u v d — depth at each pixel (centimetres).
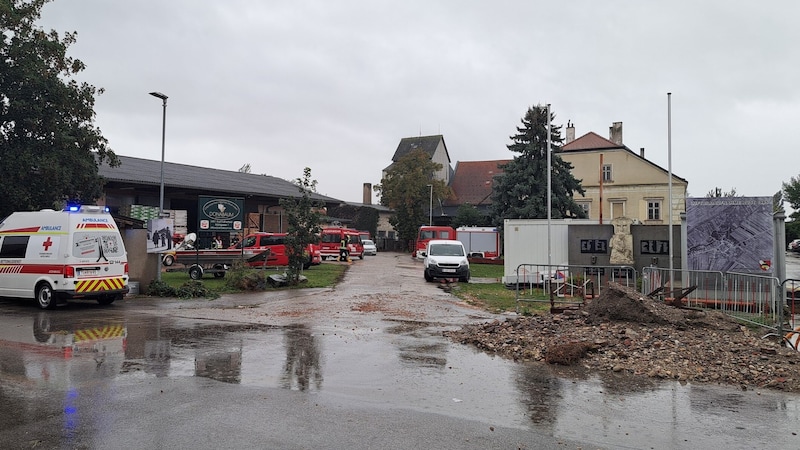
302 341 998
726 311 1266
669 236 1881
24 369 767
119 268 1503
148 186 3200
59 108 2047
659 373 768
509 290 2089
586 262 2039
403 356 880
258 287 2008
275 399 632
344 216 7056
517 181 4178
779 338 1020
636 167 5334
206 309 1464
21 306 1484
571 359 834
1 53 1947
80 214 1437
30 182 2000
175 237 3073
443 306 1578
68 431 518
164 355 866
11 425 534
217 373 752
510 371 788
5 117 1980
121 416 564
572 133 6238
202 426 536
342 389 681
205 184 3703
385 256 5375
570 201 4116
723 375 755
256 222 4181
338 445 491
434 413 591
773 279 1094
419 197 6456
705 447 503
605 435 530
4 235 1491
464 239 4294
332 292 1958
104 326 1160
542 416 586
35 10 2028
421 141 8812
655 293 1324
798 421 579
